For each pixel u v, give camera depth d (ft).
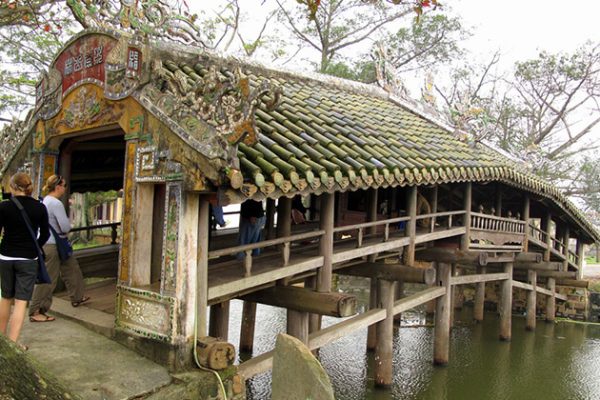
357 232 28.84
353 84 39.60
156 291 17.53
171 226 17.01
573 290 59.77
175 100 16.99
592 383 37.81
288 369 12.17
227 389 16.72
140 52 18.35
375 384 31.76
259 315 52.65
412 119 39.40
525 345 47.73
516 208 51.11
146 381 15.57
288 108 24.49
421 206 35.86
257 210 23.25
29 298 16.69
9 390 9.17
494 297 61.41
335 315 21.63
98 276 28.73
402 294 55.42
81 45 22.15
